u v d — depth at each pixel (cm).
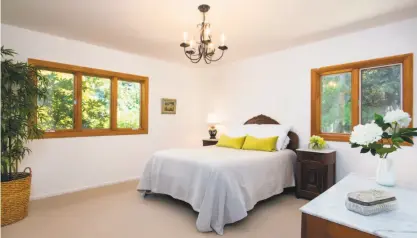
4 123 251
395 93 313
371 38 320
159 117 481
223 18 283
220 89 514
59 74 362
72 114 376
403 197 141
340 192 149
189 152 332
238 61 480
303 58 386
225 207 246
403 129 149
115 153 416
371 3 248
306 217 121
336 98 367
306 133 383
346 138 340
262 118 434
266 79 436
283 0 241
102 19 287
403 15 279
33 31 326
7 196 250
